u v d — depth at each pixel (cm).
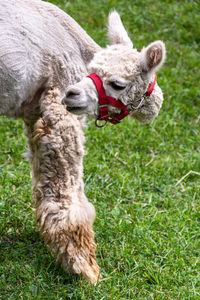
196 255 507
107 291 436
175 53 974
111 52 404
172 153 717
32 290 423
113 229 529
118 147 707
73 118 429
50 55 416
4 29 392
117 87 396
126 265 476
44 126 425
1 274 444
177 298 440
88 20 977
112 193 601
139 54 408
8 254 472
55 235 423
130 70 397
